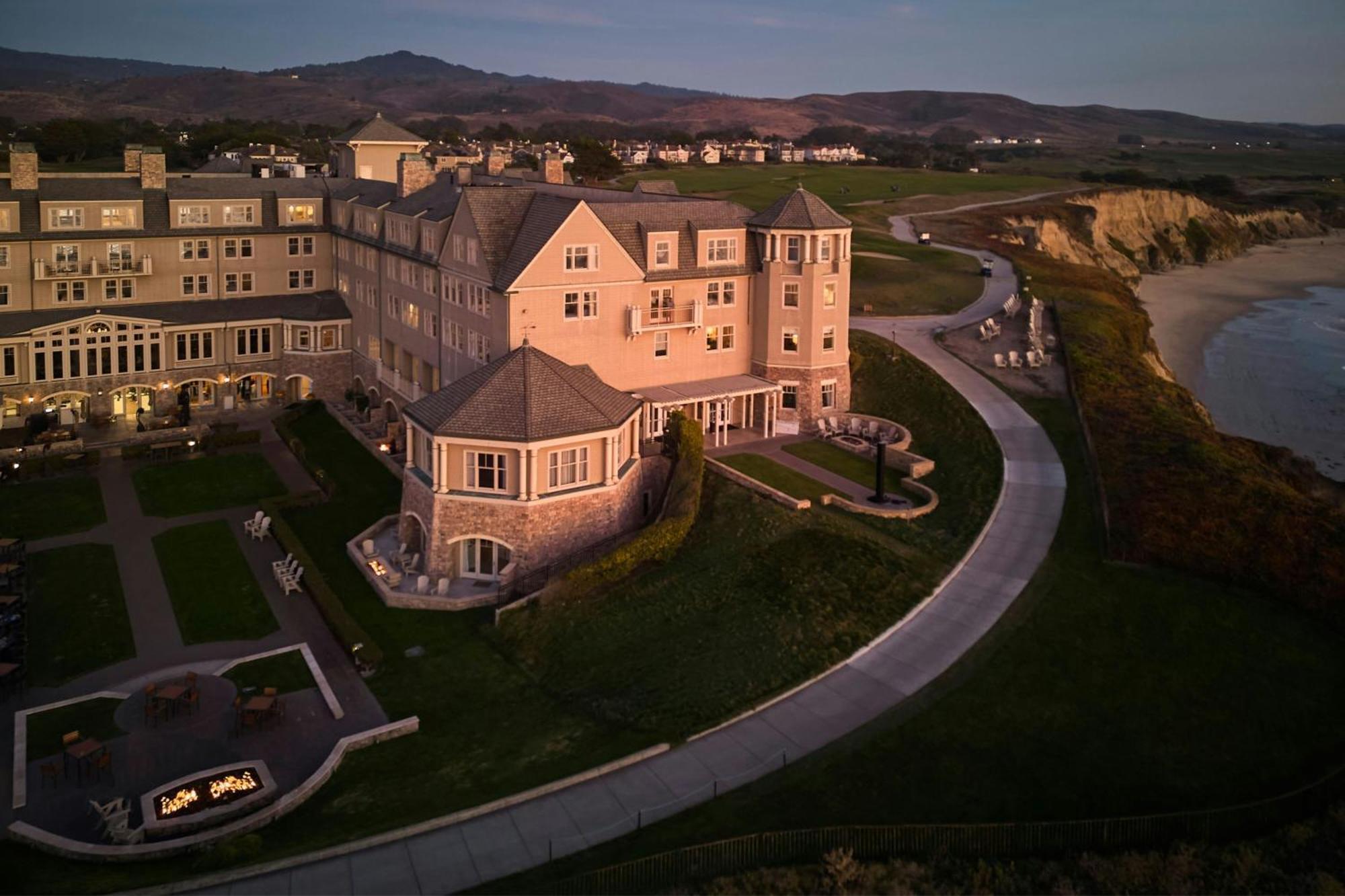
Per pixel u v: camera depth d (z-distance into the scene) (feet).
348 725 112.16
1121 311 274.36
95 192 230.68
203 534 167.12
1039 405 191.83
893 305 272.51
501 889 81.46
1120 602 126.31
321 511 177.58
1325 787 93.91
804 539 143.13
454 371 190.90
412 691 120.16
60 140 516.73
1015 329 245.04
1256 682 111.14
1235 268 566.77
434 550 146.82
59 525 169.68
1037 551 139.85
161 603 142.72
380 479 193.47
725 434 184.85
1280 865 83.46
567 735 107.76
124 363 226.99
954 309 270.46
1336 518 136.77
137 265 233.76
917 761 98.89
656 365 184.96
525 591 143.54
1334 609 121.90
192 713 110.83
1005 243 391.65
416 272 203.21
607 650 124.98
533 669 125.18
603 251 172.04
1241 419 262.26
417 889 81.71
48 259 223.30
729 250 190.19
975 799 93.81
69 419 219.20
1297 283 504.02
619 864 82.07
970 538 143.02
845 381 196.75
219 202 244.83
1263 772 98.17
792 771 97.50
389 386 222.28
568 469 149.28
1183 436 166.30
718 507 157.69
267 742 108.06
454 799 95.40
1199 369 312.50
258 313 242.37
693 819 90.53
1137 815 92.17
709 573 139.03
